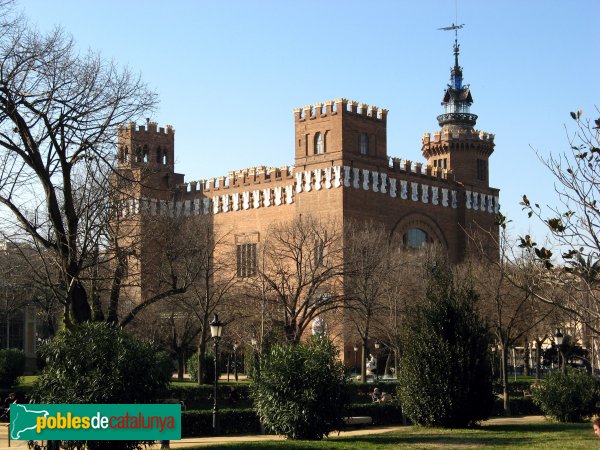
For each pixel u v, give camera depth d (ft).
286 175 329.93
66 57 136.05
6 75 100.53
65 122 103.45
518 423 135.33
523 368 369.91
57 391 82.69
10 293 208.85
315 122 319.27
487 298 218.59
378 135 325.01
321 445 97.09
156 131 355.97
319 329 238.68
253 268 276.21
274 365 109.09
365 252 260.21
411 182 337.11
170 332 272.10
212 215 352.90
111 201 134.00
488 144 375.45
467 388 118.32
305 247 272.31
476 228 361.10
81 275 133.08
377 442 100.17
